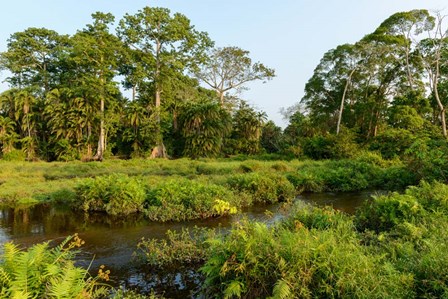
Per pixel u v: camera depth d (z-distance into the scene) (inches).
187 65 1577.3
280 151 1418.6
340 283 144.1
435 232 199.6
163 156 1489.9
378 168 677.3
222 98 1803.6
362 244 218.7
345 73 1485.0
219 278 171.2
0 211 418.9
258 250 165.3
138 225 343.0
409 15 1189.1
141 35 1481.3
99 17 1414.9
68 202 465.7
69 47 1583.4
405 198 265.7
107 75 1451.8
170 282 208.7
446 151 498.0
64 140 1385.3
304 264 152.8
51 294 122.1
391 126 1193.4
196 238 253.9
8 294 124.6
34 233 320.5
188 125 1446.9
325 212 255.3
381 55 1305.4
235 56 1712.6
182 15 1505.9
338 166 736.3
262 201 463.8
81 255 255.3
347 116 1478.8
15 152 1379.2
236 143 1594.5
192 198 379.6
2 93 1467.8
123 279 213.0
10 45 1544.0
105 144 1469.0
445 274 144.5
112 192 397.1
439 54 1125.1
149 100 1530.5
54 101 1445.6
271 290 155.9
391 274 151.3
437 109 1226.0
